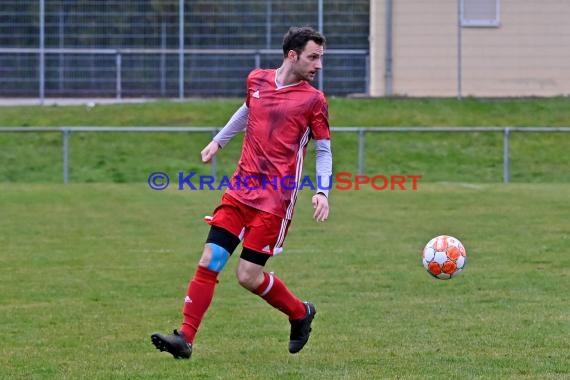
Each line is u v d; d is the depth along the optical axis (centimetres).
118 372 2155
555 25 9288
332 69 9244
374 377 2092
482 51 9319
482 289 3192
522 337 2484
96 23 9169
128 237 4488
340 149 7925
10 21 9106
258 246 2119
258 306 2942
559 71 9325
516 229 4684
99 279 3416
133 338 2511
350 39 9212
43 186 6700
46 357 2300
